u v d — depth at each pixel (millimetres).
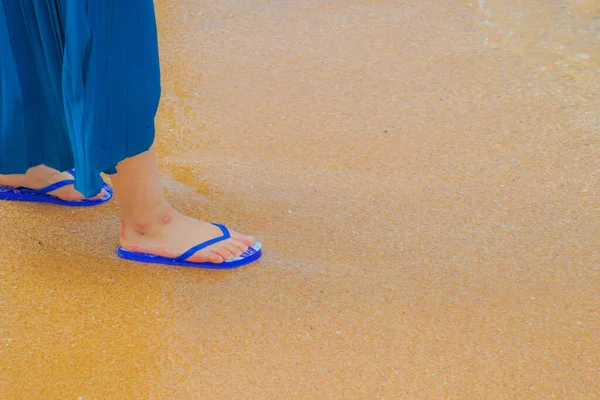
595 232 2359
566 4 4160
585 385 1751
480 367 1797
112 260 2172
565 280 2131
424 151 2832
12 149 2008
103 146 1871
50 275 2086
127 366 1769
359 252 2250
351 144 2883
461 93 3270
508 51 3650
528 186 2611
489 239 2322
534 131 2969
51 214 2391
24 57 1895
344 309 1986
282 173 2688
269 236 2318
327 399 1689
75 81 1758
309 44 3736
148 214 2139
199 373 1755
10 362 1767
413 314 1975
